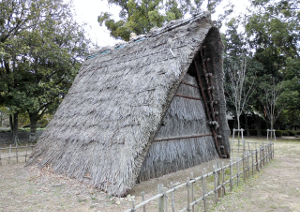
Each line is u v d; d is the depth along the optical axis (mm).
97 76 6891
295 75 14320
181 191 4242
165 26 6129
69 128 5691
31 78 13164
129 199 3600
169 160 5473
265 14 16641
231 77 15562
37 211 3227
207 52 6227
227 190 4262
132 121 4215
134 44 6754
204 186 3305
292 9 15477
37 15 12188
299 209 3422
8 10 11500
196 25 5340
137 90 4773
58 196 3768
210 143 7258
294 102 13516
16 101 11641
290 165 6488
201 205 3549
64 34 14523
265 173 5543
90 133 4867
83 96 6473
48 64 13680
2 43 10461
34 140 14578
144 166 4797
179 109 6051
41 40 12367
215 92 6688
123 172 3688
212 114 7078
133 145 3883
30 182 4617
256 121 19672
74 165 4613
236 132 21438
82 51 15281
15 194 3938
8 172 5617
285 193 4137
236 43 19453
